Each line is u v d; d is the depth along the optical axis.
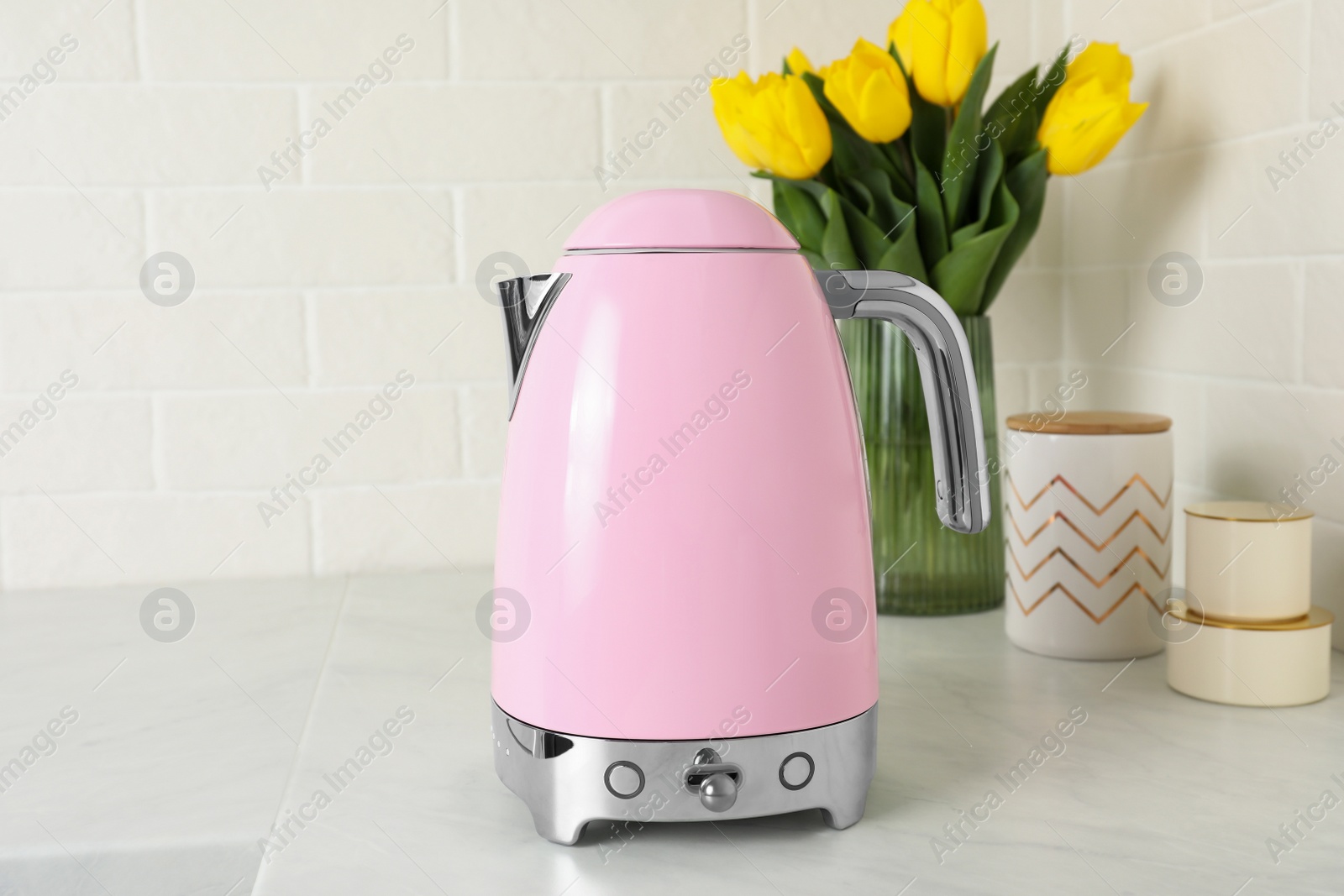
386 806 0.49
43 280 0.86
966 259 0.72
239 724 0.60
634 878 0.43
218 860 0.46
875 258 0.74
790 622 0.43
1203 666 0.60
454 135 0.88
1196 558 0.61
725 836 0.46
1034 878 0.42
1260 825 0.46
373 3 0.86
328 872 0.43
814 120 0.69
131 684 0.67
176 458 0.89
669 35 0.89
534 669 0.44
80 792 0.51
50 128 0.85
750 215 0.44
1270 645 0.58
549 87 0.88
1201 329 0.75
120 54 0.85
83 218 0.86
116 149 0.85
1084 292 0.91
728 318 0.42
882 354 0.76
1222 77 0.71
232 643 0.74
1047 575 0.68
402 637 0.75
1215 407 0.74
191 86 0.85
